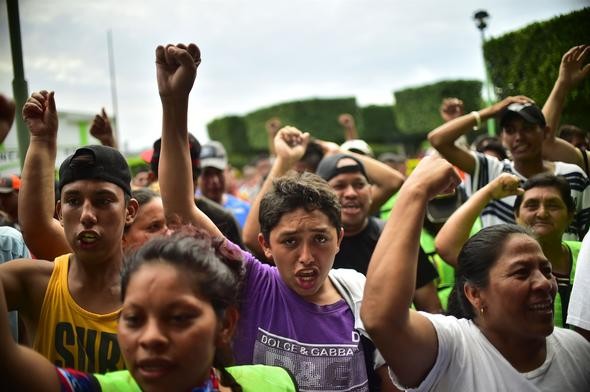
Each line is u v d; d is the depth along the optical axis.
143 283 1.43
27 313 2.14
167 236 1.55
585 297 2.28
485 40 4.61
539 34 4.04
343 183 3.37
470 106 7.10
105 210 2.10
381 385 2.33
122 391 1.60
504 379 1.90
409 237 1.79
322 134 21.64
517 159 3.59
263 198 2.40
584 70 3.57
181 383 1.41
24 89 3.59
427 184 1.84
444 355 1.90
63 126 9.17
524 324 1.90
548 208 2.88
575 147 3.81
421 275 3.28
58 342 2.06
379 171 4.14
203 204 3.79
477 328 2.00
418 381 1.91
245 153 24.84
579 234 3.41
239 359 2.27
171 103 2.26
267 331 2.28
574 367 2.01
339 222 2.35
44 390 1.47
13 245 2.97
